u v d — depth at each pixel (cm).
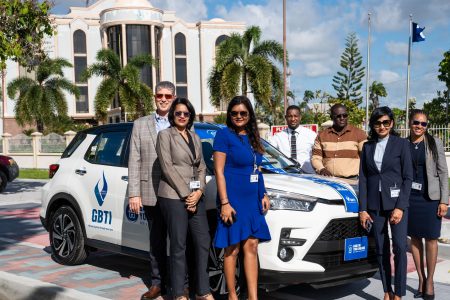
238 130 466
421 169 533
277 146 757
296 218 469
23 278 571
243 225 455
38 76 4072
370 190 497
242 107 457
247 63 3089
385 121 491
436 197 527
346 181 563
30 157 3117
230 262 467
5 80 5812
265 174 554
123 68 3650
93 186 630
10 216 1179
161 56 6372
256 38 3162
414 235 540
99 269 666
